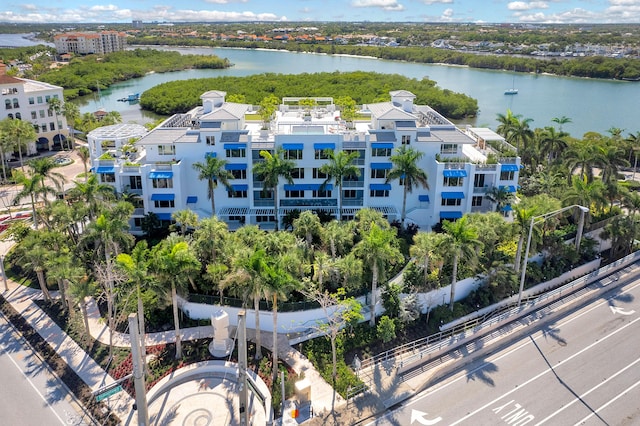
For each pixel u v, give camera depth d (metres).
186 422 38.53
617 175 78.00
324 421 39.16
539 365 46.31
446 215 69.44
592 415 40.22
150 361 44.47
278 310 48.53
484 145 77.31
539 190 75.44
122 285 47.25
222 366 43.94
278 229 69.88
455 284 53.38
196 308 49.94
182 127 76.56
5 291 55.66
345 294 50.72
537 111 163.12
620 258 65.75
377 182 71.38
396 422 39.28
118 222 51.41
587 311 55.03
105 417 38.84
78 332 48.56
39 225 69.44
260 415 39.31
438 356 46.94
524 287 57.66
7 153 100.88
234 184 70.88
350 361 46.22
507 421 39.53
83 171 97.56
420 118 79.94
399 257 52.84
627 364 46.25
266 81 172.38
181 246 42.72
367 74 180.50
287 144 68.75
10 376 43.12
